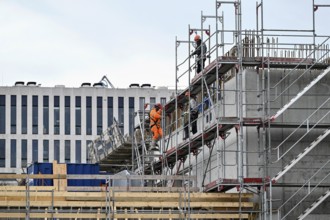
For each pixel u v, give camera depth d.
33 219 61.53
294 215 62.12
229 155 65.12
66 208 61.72
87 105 161.62
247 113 62.44
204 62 68.69
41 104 161.50
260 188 61.34
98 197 61.75
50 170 71.94
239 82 61.84
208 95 66.75
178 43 74.69
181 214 61.12
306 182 61.19
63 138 161.00
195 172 72.25
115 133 97.06
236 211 61.22
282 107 62.31
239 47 61.66
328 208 62.50
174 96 78.12
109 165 92.44
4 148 160.25
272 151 62.50
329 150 63.00
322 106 62.81
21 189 62.16
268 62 61.22
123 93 161.50
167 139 81.31
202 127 64.62
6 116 160.75
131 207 61.81
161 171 82.06
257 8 63.09
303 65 62.62
